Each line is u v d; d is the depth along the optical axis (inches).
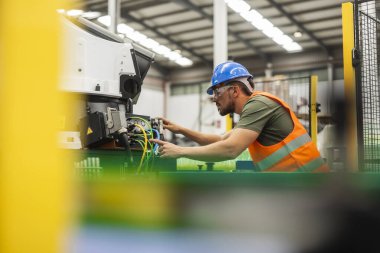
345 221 27.0
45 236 17.5
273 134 66.9
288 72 481.4
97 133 58.7
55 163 17.6
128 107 73.0
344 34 79.2
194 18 410.9
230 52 490.9
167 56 504.7
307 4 362.3
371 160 76.3
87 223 24.5
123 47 72.9
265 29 407.5
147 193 26.2
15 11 17.1
